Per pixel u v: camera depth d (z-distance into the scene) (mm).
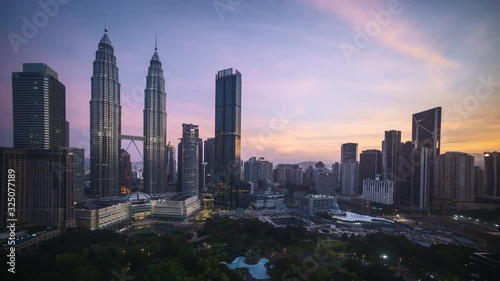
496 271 162500
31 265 185750
